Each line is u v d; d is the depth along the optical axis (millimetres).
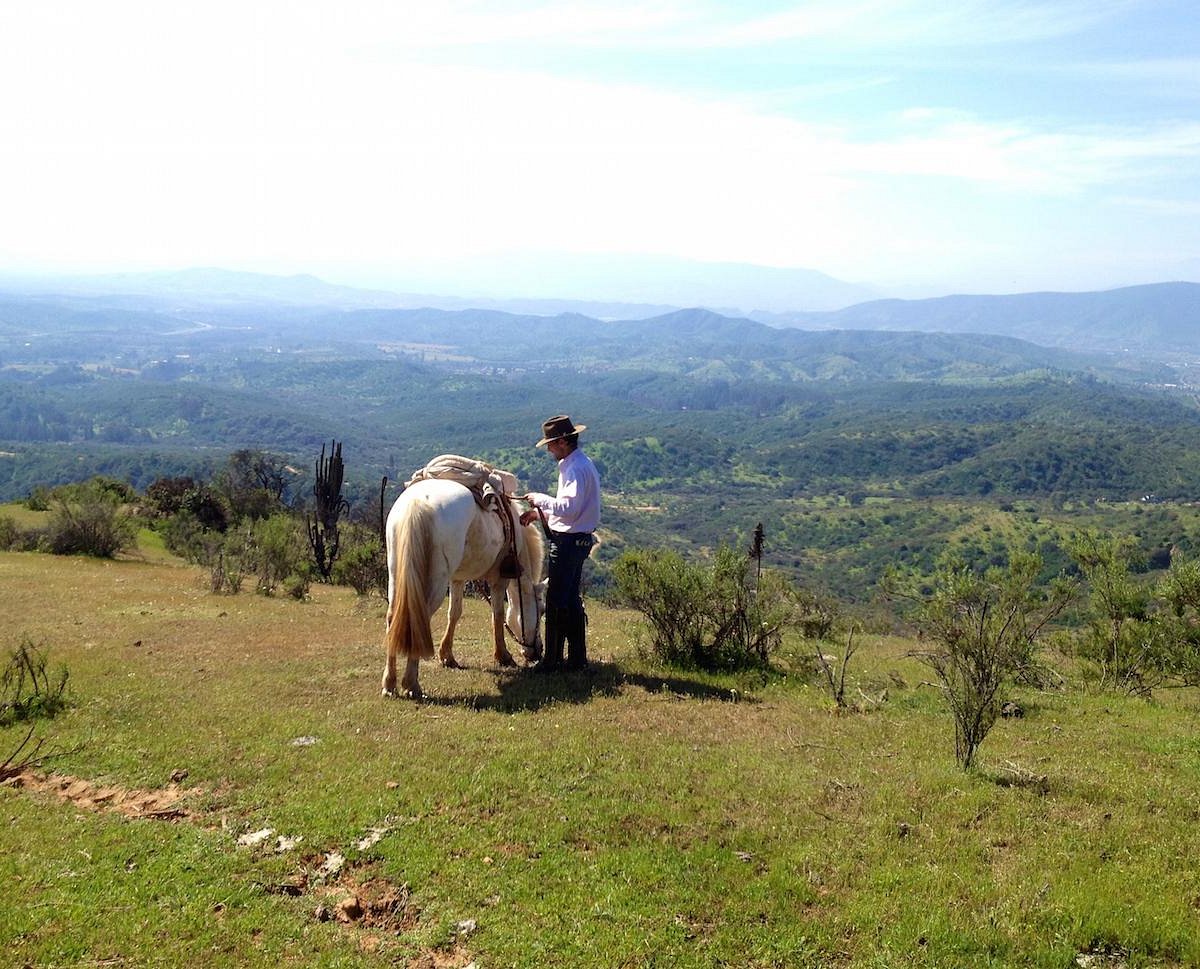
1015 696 8648
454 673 8750
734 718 7375
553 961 3709
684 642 9688
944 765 6137
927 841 4840
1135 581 11141
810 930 3930
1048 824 5055
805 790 5609
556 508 8492
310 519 25578
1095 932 3867
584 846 4809
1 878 4203
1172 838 4832
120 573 21375
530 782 5633
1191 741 6902
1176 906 4055
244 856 4590
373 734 6594
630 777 5770
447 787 5520
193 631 11477
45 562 23641
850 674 9727
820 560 110188
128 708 7191
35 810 5086
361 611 14641
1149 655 10102
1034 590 10133
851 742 6789
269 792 5453
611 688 8172
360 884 4395
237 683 8188
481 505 8352
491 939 3863
